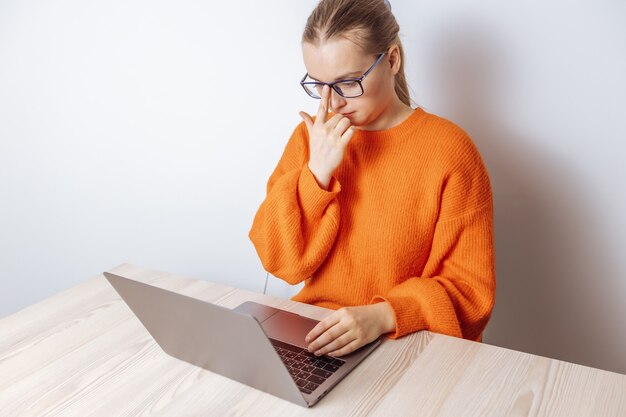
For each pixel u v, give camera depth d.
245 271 2.10
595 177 1.48
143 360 1.07
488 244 1.31
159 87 2.04
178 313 0.94
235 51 1.86
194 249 2.18
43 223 2.46
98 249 2.38
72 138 2.28
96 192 2.30
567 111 1.46
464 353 1.05
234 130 1.95
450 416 0.88
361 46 1.20
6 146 2.42
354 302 1.40
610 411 0.88
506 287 1.68
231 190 2.03
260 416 0.90
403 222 1.33
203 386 0.98
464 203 1.30
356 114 1.28
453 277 1.30
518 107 1.50
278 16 1.75
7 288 2.64
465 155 1.31
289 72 1.79
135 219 2.26
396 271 1.36
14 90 2.33
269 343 0.85
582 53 1.40
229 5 1.82
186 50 1.94
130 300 1.01
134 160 2.18
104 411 0.93
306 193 1.32
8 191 2.49
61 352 1.10
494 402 0.91
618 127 1.42
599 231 1.52
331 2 1.23
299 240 1.33
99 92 2.16
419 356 1.05
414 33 1.57
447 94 1.58
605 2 1.35
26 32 2.22
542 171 1.53
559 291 1.61
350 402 0.93
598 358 1.62
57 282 2.53
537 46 1.44
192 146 2.04
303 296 1.44
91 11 2.07
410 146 1.33
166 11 1.93
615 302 1.56
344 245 1.38
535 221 1.58
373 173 1.35
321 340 1.06
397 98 1.37
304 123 1.48
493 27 1.47
